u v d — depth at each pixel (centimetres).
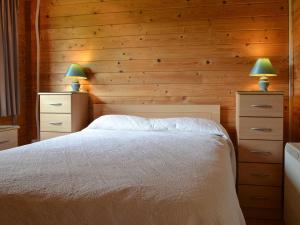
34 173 116
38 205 90
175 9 302
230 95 291
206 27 295
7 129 242
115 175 113
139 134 236
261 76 280
